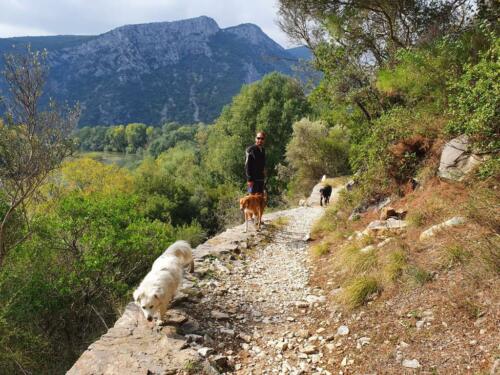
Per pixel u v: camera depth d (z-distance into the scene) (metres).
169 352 3.72
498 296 3.51
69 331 11.91
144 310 4.12
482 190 4.98
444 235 4.86
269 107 44.59
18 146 10.02
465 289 3.83
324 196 17.45
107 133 152.88
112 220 13.38
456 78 6.42
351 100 14.12
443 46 7.12
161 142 120.75
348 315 4.46
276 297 5.48
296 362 3.78
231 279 6.16
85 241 12.40
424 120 7.29
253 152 9.05
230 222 30.64
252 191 9.27
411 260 4.79
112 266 13.21
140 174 40.84
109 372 3.40
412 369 3.21
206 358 3.70
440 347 3.33
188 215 38.94
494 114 4.99
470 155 5.91
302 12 14.35
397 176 7.52
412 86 7.88
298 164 29.66
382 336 3.80
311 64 17.61
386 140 7.73
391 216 6.59
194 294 5.27
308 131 29.30
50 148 10.36
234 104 49.97
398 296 4.33
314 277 6.11
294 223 11.35
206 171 52.38
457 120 5.91
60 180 18.59
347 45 14.59
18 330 9.38
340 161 28.36
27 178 10.28
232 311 4.97
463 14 10.08
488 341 3.14
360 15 13.33
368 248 5.69
